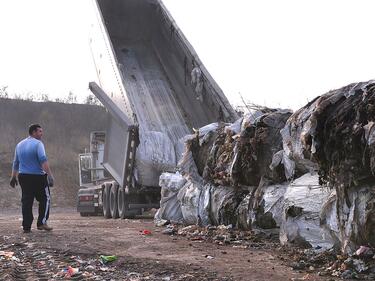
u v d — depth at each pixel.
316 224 6.53
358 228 5.51
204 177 10.02
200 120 14.04
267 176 8.05
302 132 6.33
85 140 50.25
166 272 5.66
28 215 9.31
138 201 14.55
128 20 16.83
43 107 54.16
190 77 14.23
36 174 9.32
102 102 14.67
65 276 5.61
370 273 5.25
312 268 5.73
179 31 14.48
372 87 5.75
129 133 12.84
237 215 8.79
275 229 7.95
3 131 48.06
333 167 5.89
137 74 15.49
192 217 10.25
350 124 5.70
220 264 6.03
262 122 8.24
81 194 19.48
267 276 5.32
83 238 8.41
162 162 13.02
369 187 5.49
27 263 6.36
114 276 5.57
